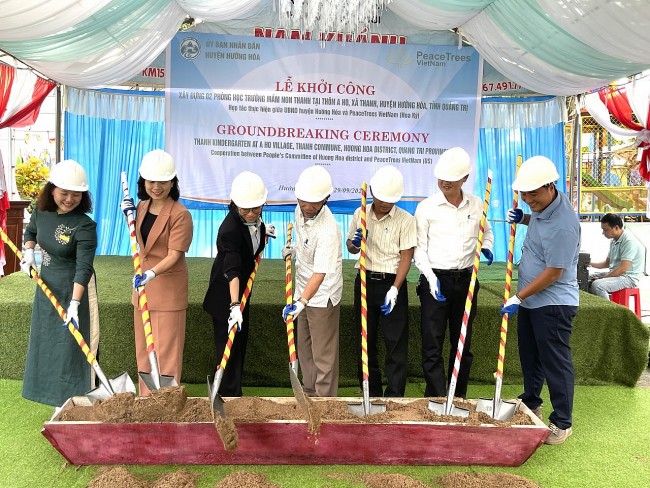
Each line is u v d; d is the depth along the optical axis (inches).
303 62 200.8
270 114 202.4
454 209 126.6
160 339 118.3
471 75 205.0
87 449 99.2
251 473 97.1
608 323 157.6
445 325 128.7
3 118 194.1
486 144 245.9
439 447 102.7
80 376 117.0
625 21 120.6
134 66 182.7
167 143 200.7
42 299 116.0
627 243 211.8
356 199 208.5
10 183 473.1
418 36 205.9
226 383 124.6
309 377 128.8
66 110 239.1
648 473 106.3
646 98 203.8
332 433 101.0
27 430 118.3
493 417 111.2
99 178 252.5
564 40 150.4
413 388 154.3
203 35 197.0
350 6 160.1
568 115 237.6
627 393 152.6
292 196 206.7
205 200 204.2
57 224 114.3
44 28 125.4
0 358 148.7
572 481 102.7
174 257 114.7
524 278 121.0
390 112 205.3
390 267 126.0
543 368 120.7
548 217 114.4
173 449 100.3
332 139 205.2
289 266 117.7
